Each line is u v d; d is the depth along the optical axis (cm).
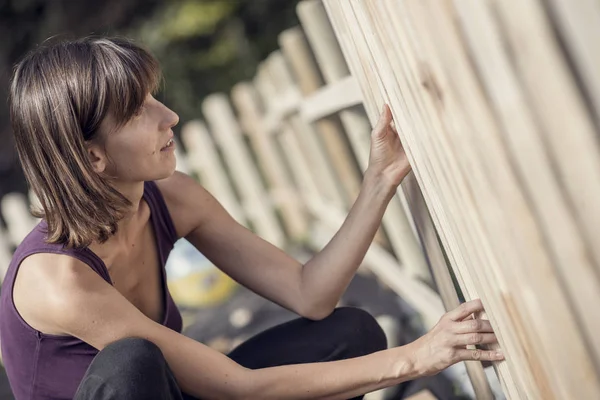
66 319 201
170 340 205
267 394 208
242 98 679
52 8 1116
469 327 189
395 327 378
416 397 285
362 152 391
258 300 513
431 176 167
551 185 109
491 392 220
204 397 212
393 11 147
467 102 123
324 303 238
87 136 202
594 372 118
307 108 481
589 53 96
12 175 1065
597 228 104
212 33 1081
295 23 1059
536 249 119
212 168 687
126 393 179
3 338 216
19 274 208
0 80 1117
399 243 370
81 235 204
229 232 248
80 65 198
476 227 141
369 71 207
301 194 650
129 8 1110
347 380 204
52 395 212
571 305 116
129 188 215
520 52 105
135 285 229
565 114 102
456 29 118
